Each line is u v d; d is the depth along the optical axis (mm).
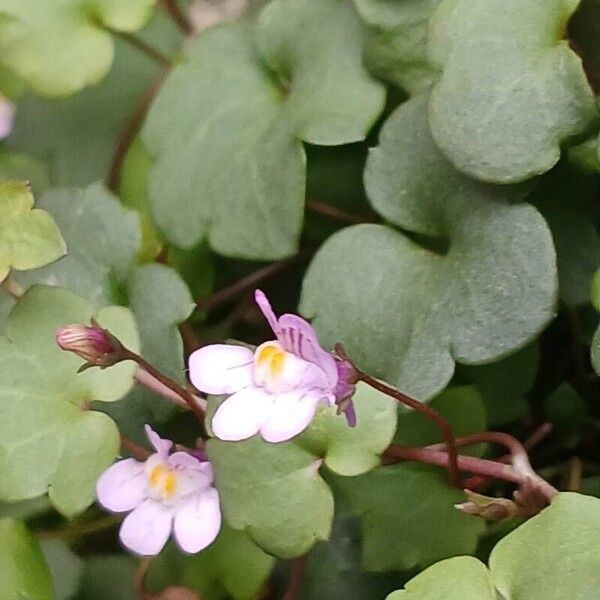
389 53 125
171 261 136
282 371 110
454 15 117
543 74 115
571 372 129
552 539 105
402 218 122
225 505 114
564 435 128
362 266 121
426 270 120
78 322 120
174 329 126
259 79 136
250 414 109
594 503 105
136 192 141
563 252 125
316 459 114
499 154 115
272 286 138
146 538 114
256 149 130
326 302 122
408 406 114
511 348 114
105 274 131
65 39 137
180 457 115
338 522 124
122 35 144
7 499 116
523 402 125
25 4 136
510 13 116
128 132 145
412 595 106
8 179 146
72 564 133
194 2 156
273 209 127
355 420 109
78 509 116
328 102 126
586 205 125
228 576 122
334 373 108
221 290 140
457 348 116
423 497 119
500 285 115
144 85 151
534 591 104
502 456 124
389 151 122
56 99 139
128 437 127
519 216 116
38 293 121
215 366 112
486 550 119
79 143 149
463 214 119
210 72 137
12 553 118
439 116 116
